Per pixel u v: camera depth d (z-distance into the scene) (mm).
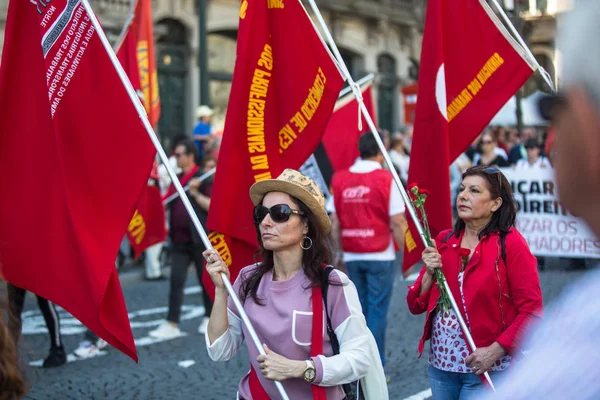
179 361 6184
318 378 2555
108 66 3271
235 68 3631
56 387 5484
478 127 4176
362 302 5430
